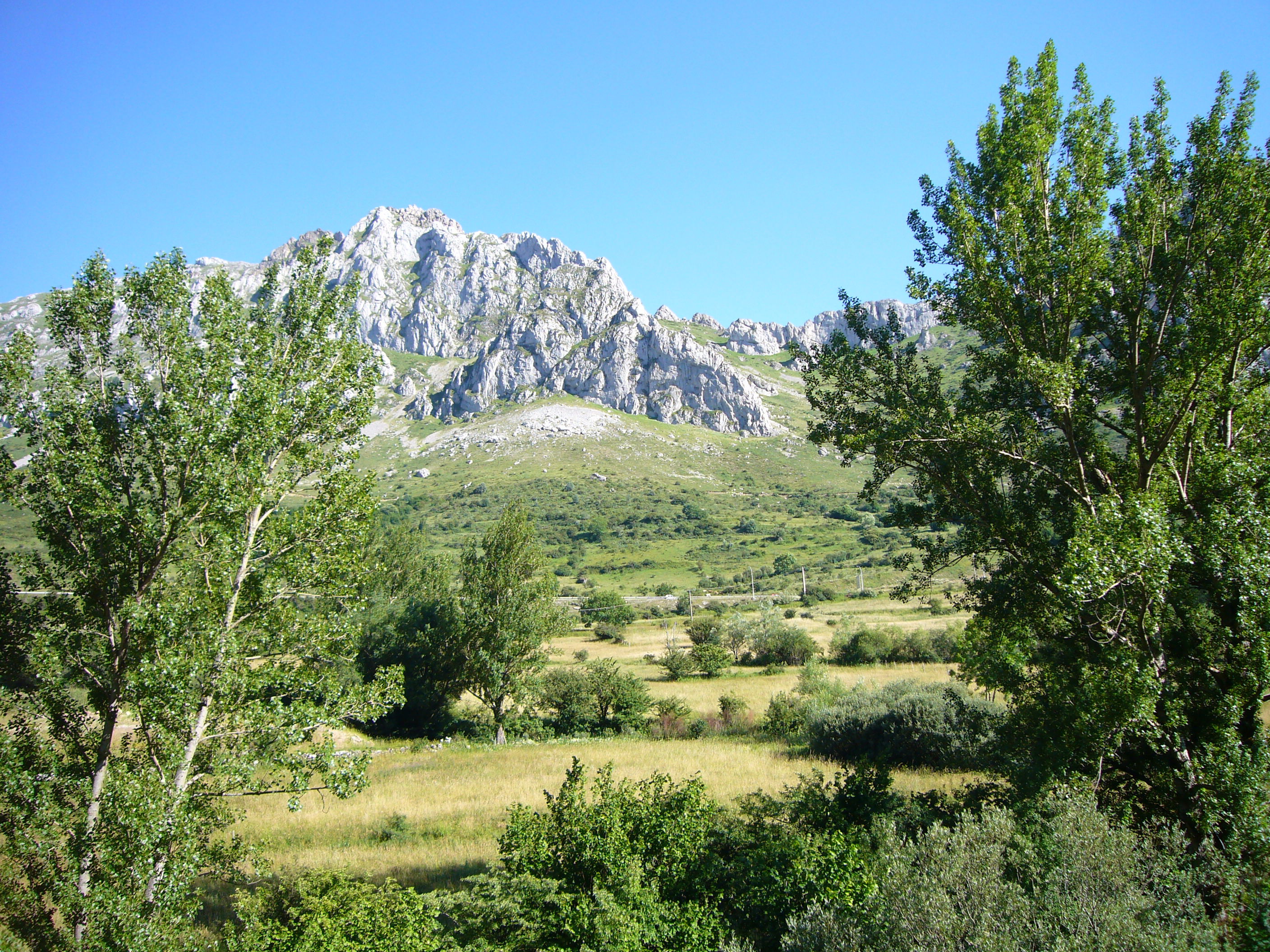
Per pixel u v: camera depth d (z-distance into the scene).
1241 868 7.64
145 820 9.38
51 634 10.95
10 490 11.09
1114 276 12.30
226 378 11.87
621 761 26.14
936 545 14.19
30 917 9.73
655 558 133.88
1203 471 11.12
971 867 7.27
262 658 12.52
